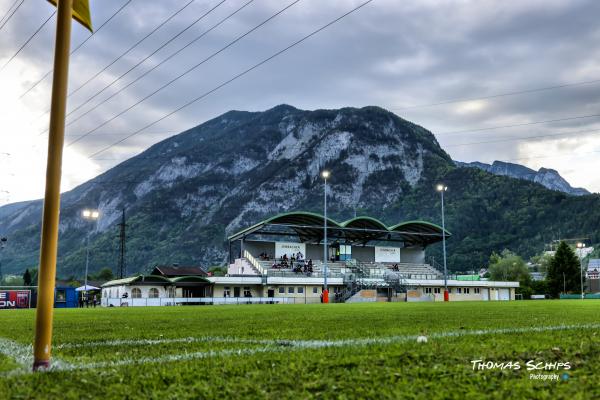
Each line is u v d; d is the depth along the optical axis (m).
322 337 9.63
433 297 77.56
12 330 13.66
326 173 63.53
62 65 6.68
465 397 4.51
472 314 19.45
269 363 6.34
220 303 64.19
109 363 6.80
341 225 74.12
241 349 7.98
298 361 6.32
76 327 14.66
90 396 4.88
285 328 12.37
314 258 80.31
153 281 68.94
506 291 87.94
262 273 71.00
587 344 7.40
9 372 6.19
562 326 11.77
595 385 4.80
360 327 12.22
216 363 6.47
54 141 6.51
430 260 102.12
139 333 11.89
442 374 5.40
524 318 15.82
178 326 14.31
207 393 4.89
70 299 63.84
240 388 5.03
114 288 75.44
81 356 7.60
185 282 68.81
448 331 10.49
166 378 5.62
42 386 5.30
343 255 80.12
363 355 6.78
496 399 4.44
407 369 5.69
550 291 113.94
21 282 171.75
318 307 34.66
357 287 73.44
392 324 13.21
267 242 77.69
